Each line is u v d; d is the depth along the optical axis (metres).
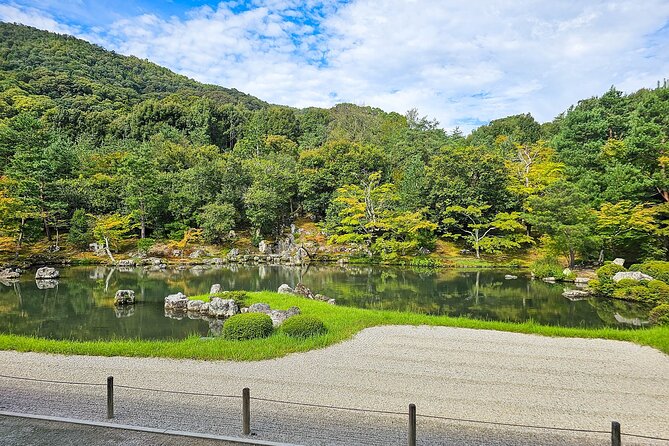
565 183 32.12
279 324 16.66
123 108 81.12
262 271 36.28
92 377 10.45
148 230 48.41
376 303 23.08
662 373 10.96
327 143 64.50
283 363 11.59
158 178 46.53
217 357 12.02
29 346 12.96
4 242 36.34
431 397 9.30
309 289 25.22
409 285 28.88
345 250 44.12
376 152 56.38
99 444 6.97
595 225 30.62
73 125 68.88
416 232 41.84
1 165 43.47
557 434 7.56
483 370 11.12
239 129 80.25
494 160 42.59
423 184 44.22
